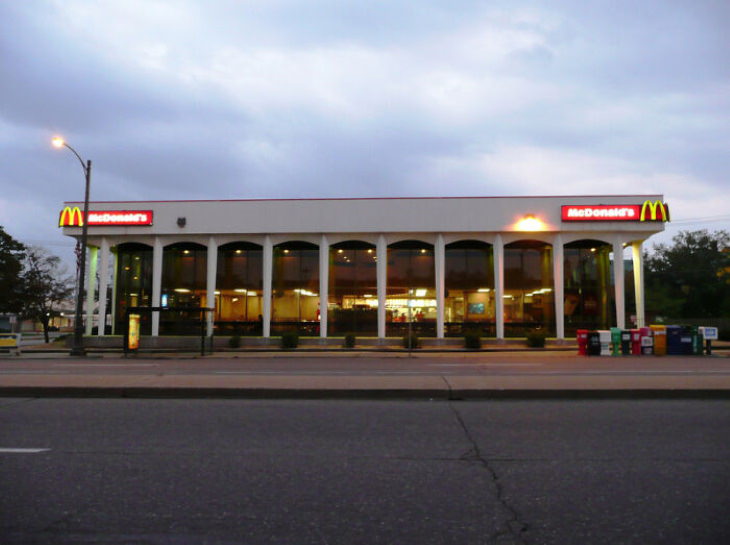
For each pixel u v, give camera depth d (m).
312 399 9.55
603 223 31.66
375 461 5.58
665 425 7.24
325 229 32.69
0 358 25.84
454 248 34.47
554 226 31.86
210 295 33.09
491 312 33.78
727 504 4.34
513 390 9.52
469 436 6.66
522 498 4.49
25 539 3.72
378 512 4.19
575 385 9.93
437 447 6.14
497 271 32.16
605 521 4.00
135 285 35.59
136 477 5.06
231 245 34.66
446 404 8.98
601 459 5.61
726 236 61.50
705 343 24.66
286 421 7.60
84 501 4.43
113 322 35.38
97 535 3.79
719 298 59.25
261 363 19.98
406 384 10.17
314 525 3.95
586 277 33.84
